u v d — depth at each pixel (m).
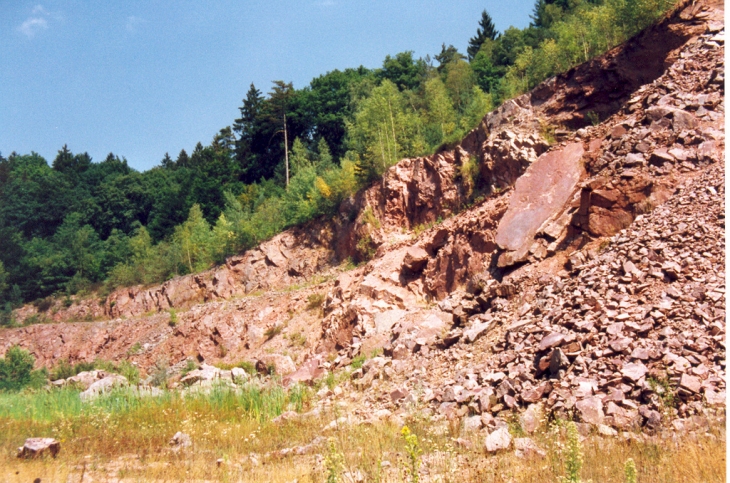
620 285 15.53
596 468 9.72
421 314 22.84
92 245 73.38
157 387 25.36
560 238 20.23
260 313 35.69
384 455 11.77
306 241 41.53
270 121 75.81
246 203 63.47
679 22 25.38
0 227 71.94
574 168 21.73
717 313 13.13
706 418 10.74
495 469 10.07
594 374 13.00
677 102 21.58
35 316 58.31
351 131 54.19
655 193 18.72
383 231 33.66
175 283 49.41
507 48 71.19
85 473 12.46
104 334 48.31
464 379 15.45
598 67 27.50
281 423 15.91
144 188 89.31
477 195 29.30
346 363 23.08
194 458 13.19
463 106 53.25
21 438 16.62
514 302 18.73
